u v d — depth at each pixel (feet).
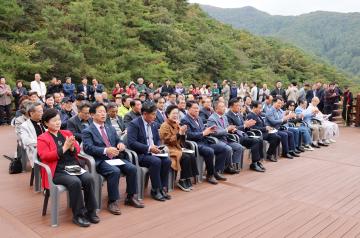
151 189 14.25
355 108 38.58
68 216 11.99
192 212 12.72
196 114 17.25
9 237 10.34
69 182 11.12
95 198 11.75
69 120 16.67
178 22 85.46
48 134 11.86
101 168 12.59
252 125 19.63
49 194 11.76
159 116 20.47
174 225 11.53
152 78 58.54
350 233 11.44
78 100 20.58
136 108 19.13
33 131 14.42
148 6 78.54
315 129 25.70
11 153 21.07
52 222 11.11
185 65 70.18
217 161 16.87
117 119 19.24
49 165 11.49
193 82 66.13
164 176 14.20
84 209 11.55
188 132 16.70
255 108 20.95
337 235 11.25
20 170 16.81
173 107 15.28
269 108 22.77
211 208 13.20
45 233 10.64
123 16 63.21
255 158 18.83
